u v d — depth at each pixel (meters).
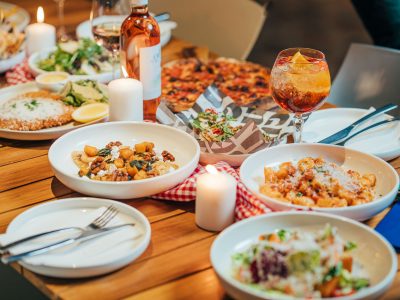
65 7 2.76
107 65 2.12
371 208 1.28
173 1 2.84
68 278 1.17
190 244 1.28
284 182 1.38
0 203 1.42
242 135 1.53
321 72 1.46
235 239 1.19
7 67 2.12
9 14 2.55
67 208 1.35
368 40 4.46
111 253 1.20
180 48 2.39
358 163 1.48
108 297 1.12
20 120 1.70
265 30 4.66
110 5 1.98
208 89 1.78
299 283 1.03
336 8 4.85
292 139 1.68
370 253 1.16
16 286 1.72
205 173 1.34
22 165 1.59
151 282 1.17
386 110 1.71
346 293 1.06
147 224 1.26
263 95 2.04
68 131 1.68
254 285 1.06
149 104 1.75
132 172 1.44
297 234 1.13
